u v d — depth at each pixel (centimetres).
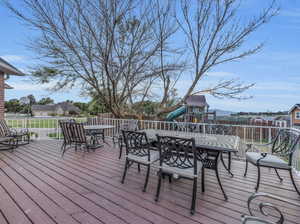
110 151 483
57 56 713
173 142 222
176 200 229
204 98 1129
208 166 255
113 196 237
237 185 277
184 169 218
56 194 240
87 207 209
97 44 673
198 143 259
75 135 450
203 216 196
